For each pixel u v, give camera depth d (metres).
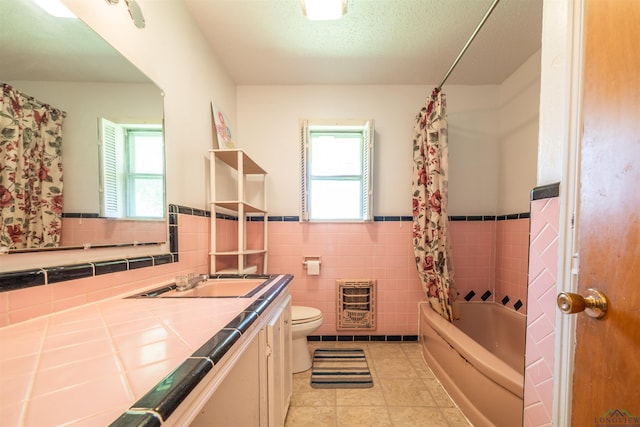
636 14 0.45
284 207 2.28
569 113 0.69
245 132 2.29
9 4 0.61
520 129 2.02
